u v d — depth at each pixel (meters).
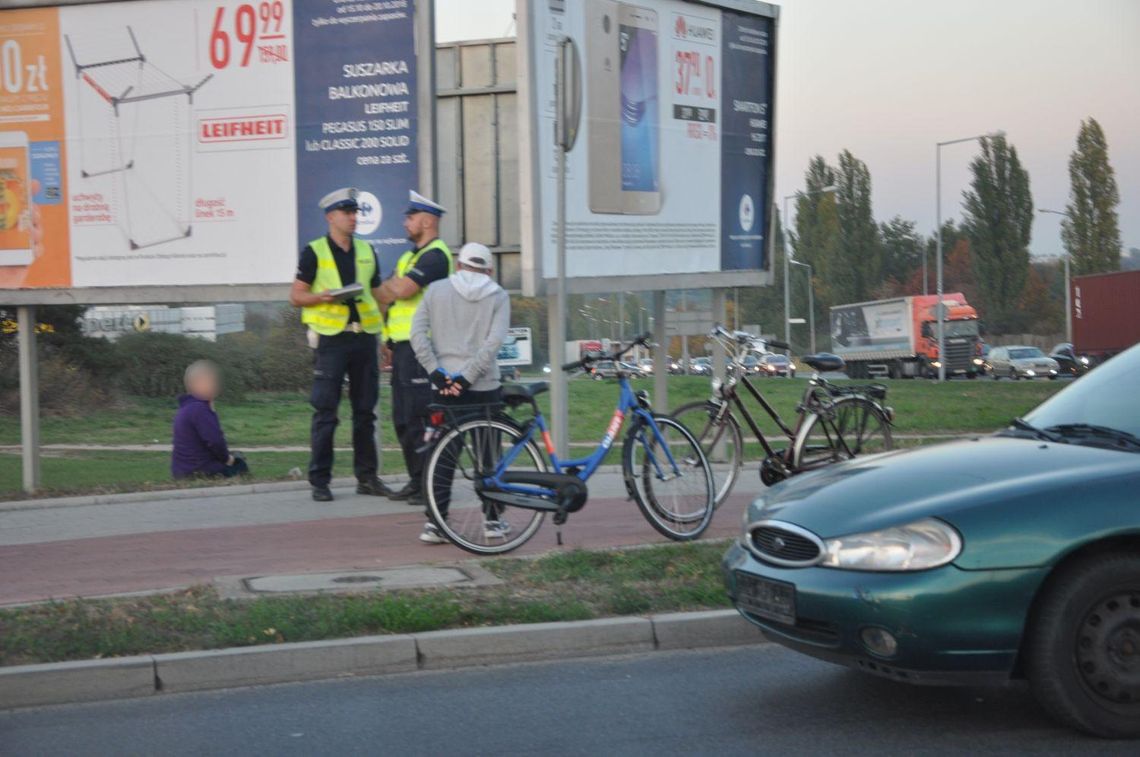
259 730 5.38
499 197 12.98
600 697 5.80
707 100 13.09
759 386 28.34
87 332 34.84
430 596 6.84
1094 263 86.12
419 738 5.27
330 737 5.29
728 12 13.32
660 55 12.50
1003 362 64.25
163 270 11.68
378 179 11.23
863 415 9.55
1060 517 4.96
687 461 8.66
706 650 6.59
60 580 7.55
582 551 7.88
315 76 11.31
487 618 6.55
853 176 91.44
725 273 13.41
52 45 11.75
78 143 11.76
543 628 6.45
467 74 13.04
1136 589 4.92
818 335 92.50
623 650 6.54
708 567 7.53
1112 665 4.91
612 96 11.91
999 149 85.25
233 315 41.09
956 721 5.33
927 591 4.90
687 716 5.50
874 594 4.98
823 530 5.27
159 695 5.90
